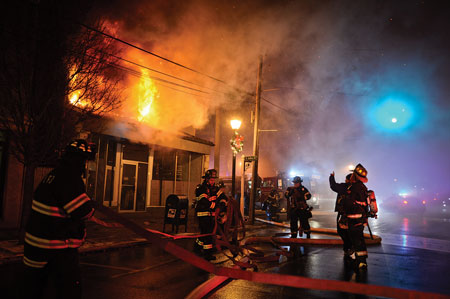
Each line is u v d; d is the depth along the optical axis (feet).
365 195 21.70
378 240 33.24
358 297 15.71
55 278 9.26
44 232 9.01
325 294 16.14
